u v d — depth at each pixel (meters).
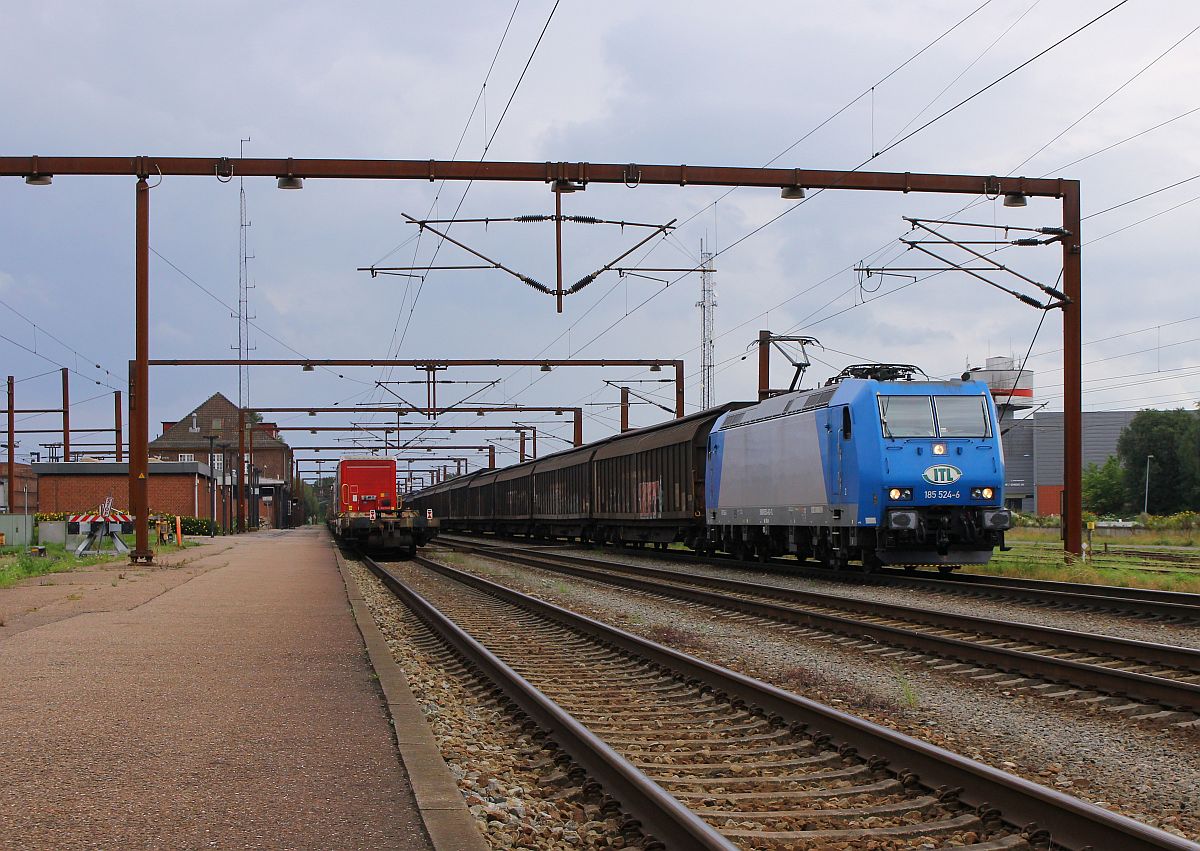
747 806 6.27
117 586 20.41
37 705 8.45
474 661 11.38
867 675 11.07
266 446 114.12
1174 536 51.47
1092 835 5.23
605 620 16.38
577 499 42.31
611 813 5.98
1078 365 23.95
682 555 33.62
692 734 8.20
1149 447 90.06
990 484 21.20
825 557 23.56
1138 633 13.66
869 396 21.31
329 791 6.04
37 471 61.03
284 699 8.79
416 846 5.10
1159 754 7.70
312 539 55.22
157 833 5.24
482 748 7.65
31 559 27.39
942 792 6.23
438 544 48.84
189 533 61.62
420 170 20.14
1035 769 7.33
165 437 112.00
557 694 9.91
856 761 7.20
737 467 27.53
